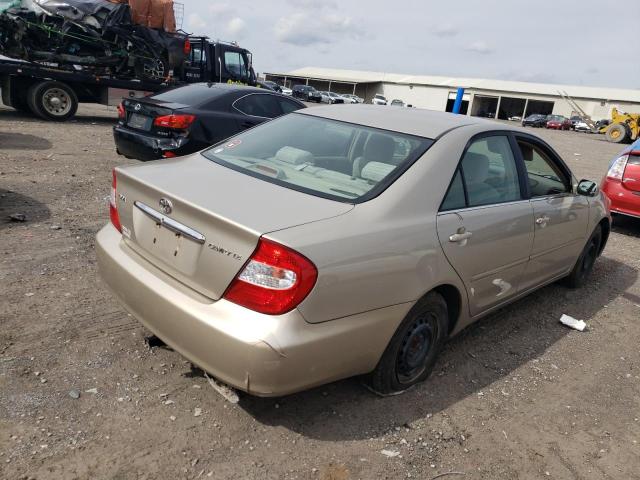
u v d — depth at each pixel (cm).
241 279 237
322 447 267
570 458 285
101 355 319
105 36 1349
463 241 312
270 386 237
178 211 262
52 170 778
